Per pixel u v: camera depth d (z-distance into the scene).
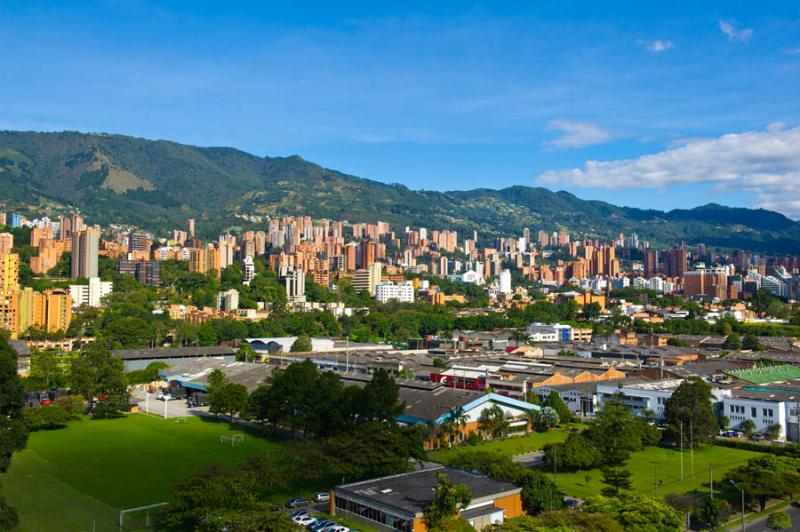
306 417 167.75
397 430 146.75
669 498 122.62
